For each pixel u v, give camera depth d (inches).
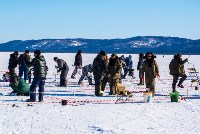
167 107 594.2
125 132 417.4
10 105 608.1
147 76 733.9
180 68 834.2
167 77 1284.4
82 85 987.3
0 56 3257.9
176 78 807.1
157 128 439.2
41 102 645.9
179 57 807.1
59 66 944.3
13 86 743.7
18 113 534.3
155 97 727.1
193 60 2878.9
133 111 555.2
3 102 642.2
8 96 726.5
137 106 603.5
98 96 745.0
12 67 893.8
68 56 3587.6
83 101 662.5
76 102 650.2
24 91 738.2
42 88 655.8
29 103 631.2
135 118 501.0
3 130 423.2
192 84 1029.2
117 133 412.5
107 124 460.4
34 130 426.0
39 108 580.1
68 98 707.4
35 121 477.4
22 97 713.6
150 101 652.1
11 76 896.3
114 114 530.3
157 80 1165.7
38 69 647.8
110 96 745.6
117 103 638.5
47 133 411.8
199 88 900.6
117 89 709.9
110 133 413.4
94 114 530.0
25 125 452.8
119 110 564.1
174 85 811.4
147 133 413.4
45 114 527.8
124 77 1221.7
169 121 481.7
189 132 417.4
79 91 837.8
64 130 427.2
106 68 756.6
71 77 1228.5
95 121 479.2
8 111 550.9
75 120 486.0
